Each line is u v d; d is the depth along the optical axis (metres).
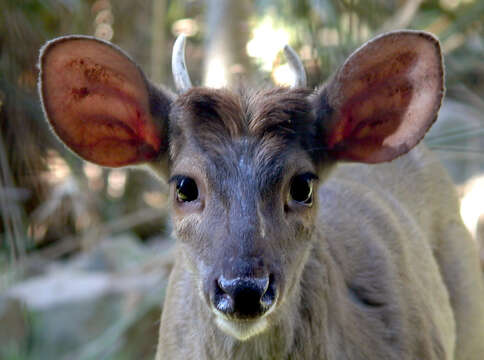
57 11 10.40
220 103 5.41
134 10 14.30
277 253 5.11
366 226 6.82
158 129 5.86
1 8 8.51
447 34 11.79
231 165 5.25
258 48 9.95
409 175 7.99
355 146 6.00
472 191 12.39
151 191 14.88
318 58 9.06
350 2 9.14
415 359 6.40
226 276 4.93
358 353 6.10
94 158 6.00
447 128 12.60
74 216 12.56
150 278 11.66
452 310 7.89
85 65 5.67
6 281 9.56
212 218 5.20
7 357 11.28
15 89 8.58
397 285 6.56
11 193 8.76
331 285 6.03
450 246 8.10
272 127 5.38
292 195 5.43
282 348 5.70
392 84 5.84
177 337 6.39
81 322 11.55
